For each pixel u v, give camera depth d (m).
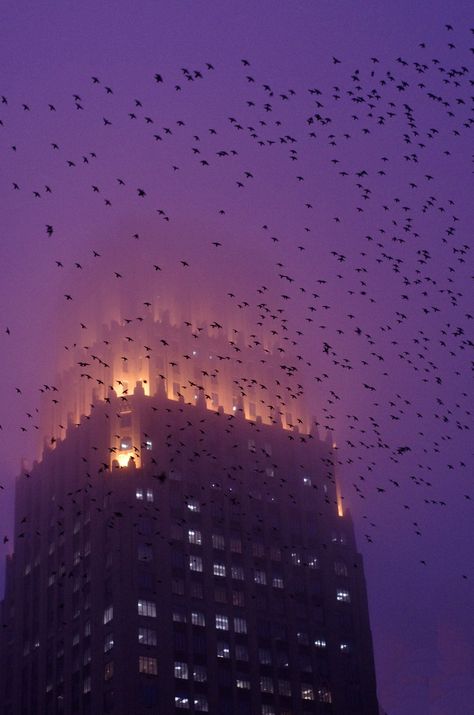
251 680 163.62
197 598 165.38
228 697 159.75
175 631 159.88
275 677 166.50
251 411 195.00
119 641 154.38
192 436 180.12
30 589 181.00
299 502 187.25
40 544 182.12
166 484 172.25
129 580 160.12
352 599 183.38
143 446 174.00
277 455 189.62
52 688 165.00
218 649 162.88
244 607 169.88
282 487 186.50
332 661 174.25
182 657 158.25
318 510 188.88
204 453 179.62
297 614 175.25
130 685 151.00
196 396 189.00
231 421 187.00
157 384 183.38
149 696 152.00
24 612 180.00
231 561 172.62
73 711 158.00
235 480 181.12
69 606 168.50
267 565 176.50
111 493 168.25
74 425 186.12
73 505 176.75
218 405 191.75
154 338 190.00
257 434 189.25
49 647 169.62
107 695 152.50
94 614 160.88
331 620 178.25
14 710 172.12
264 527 180.12
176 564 166.25
